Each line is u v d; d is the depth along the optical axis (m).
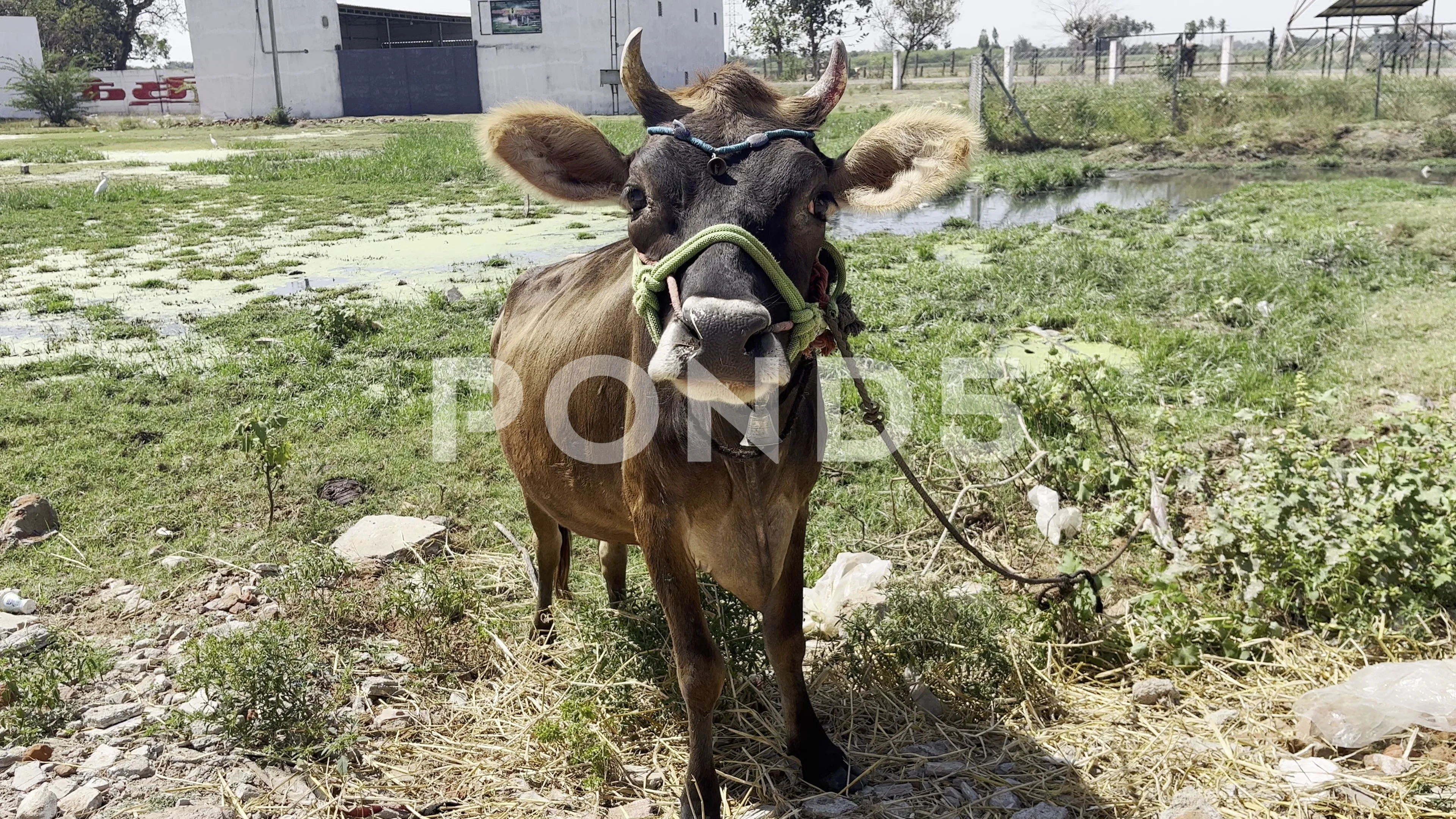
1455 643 4.61
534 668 4.79
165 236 17.06
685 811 3.76
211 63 51.91
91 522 6.38
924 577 5.18
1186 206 19.16
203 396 8.52
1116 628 4.89
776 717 4.33
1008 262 13.21
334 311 10.31
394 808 3.86
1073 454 6.61
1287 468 5.41
